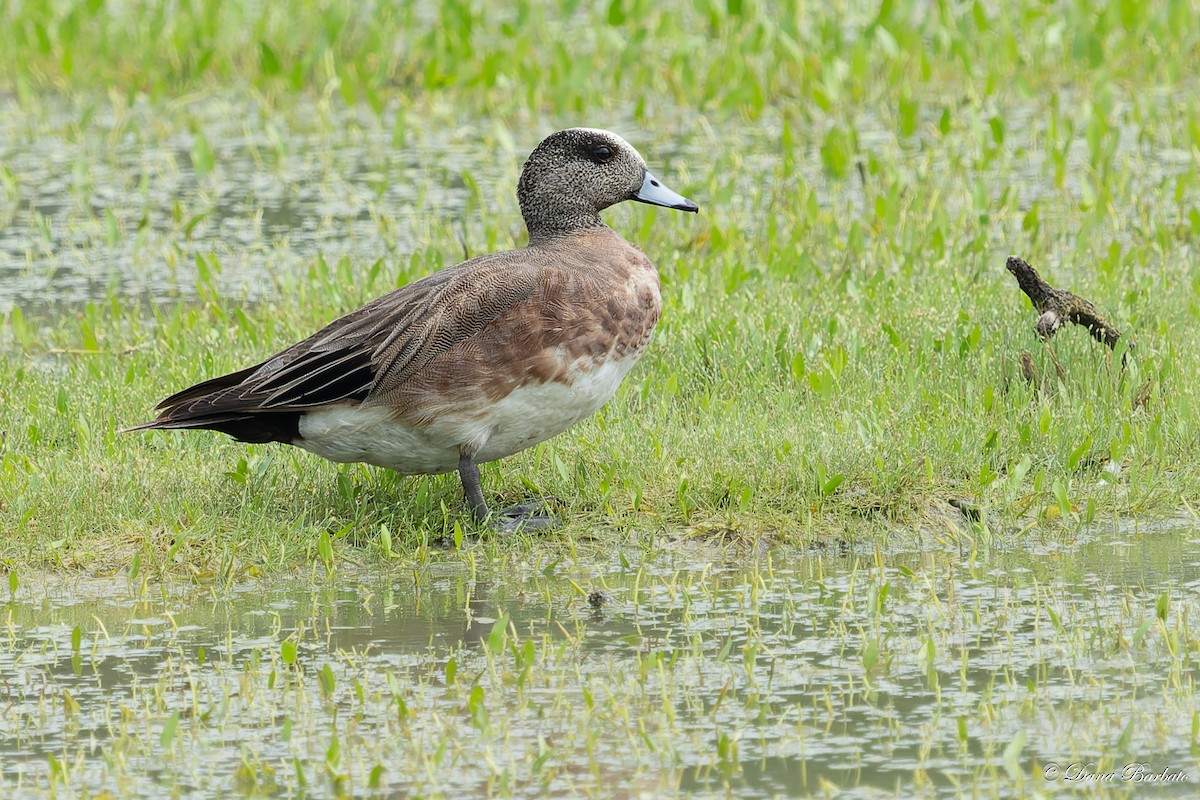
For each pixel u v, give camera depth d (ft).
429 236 57.62
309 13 87.56
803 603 32.04
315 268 52.08
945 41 72.28
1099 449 37.86
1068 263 52.08
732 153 64.75
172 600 33.01
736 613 31.55
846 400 39.88
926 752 25.77
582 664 29.27
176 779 25.46
